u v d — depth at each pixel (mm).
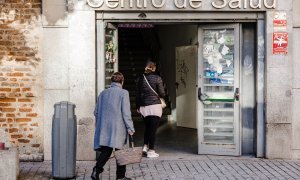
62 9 11680
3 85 11711
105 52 12047
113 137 9484
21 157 11703
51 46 11688
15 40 11688
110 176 10273
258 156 12086
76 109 11758
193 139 14633
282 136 11930
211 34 12281
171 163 11469
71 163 9922
